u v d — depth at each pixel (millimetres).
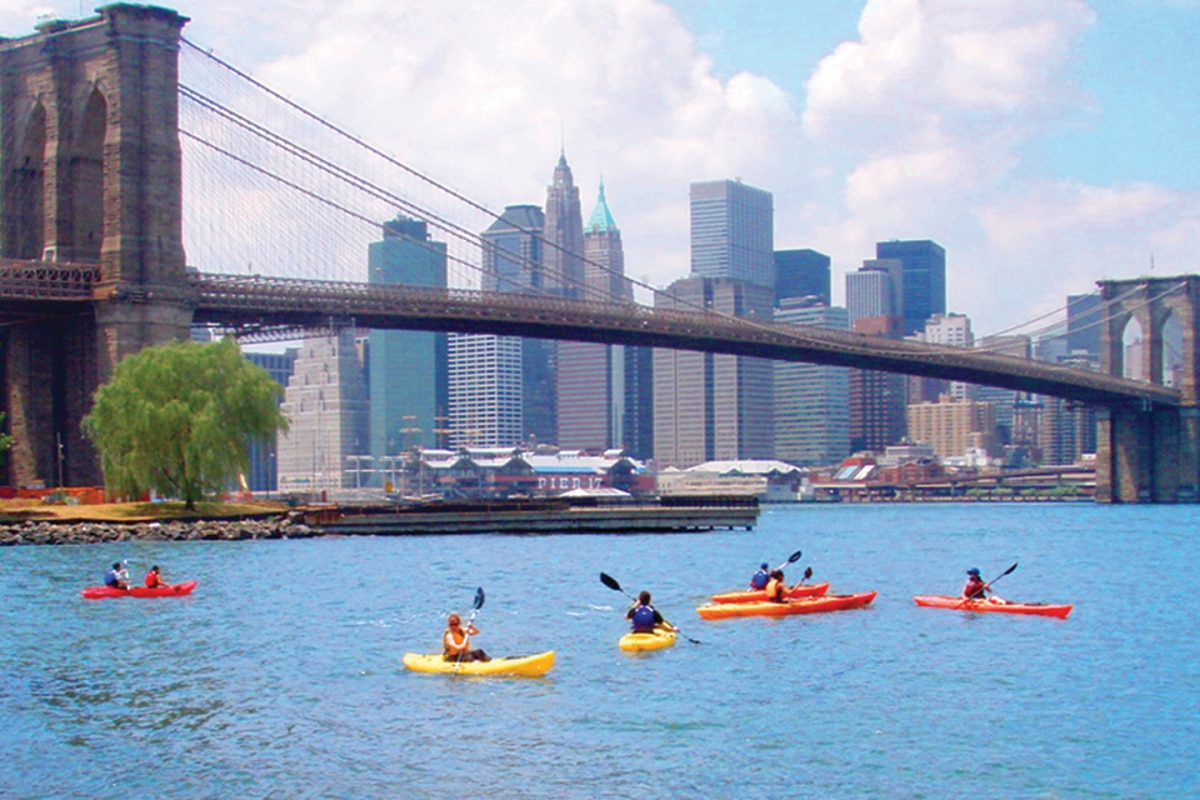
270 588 71625
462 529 123625
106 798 32438
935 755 35594
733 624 57500
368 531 119938
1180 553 111688
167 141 135750
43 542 105000
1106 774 34062
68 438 139500
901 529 160125
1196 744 36688
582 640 53344
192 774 34188
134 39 134375
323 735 37656
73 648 51562
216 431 113938
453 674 45781
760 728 38281
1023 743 36812
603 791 32750
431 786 33188
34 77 141500
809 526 170375
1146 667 47500
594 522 128875
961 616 60062
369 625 57781
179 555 93562
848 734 37656
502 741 36938
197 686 44125
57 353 141375
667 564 88750
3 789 33156
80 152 139375
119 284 131625
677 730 38062
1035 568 94375
